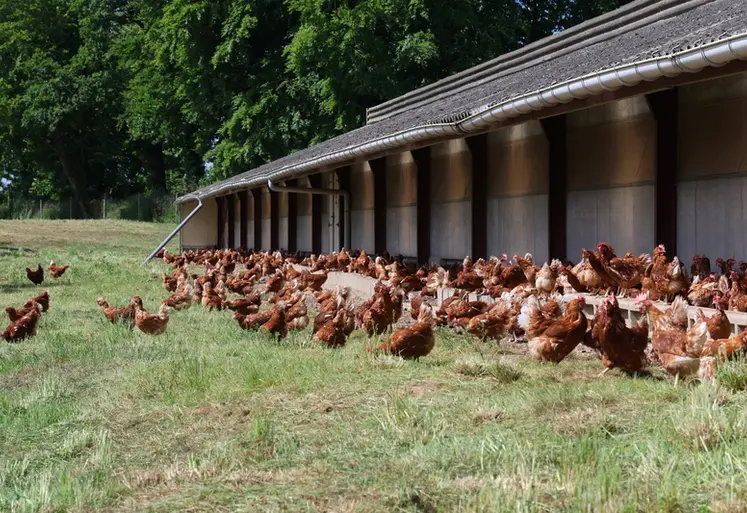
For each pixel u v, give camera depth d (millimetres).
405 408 6230
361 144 16125
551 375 7332
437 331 10859
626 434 5273
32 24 65500
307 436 6016
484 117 12102
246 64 42531
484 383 7223
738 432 4984
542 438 5312
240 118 41281
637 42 11875
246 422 6648
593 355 8586
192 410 7262
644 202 12609
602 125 13656
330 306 10633
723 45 7641
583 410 5879
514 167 16219
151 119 52938
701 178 11547
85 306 16344
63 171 72250
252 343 10805
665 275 9250
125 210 68688
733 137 10953
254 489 4828
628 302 9562
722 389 5871
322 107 38031
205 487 4977
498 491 4281
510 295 10625
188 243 43344
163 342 11297
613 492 4188
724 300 8383
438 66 36094
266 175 23047
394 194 22094
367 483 4758
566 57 15875
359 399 6949
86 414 7434
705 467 4453
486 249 17250
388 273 16188
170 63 46156
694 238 11695
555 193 14641
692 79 8820
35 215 71688
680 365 6578
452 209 18734
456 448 5227
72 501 5035
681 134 11922
